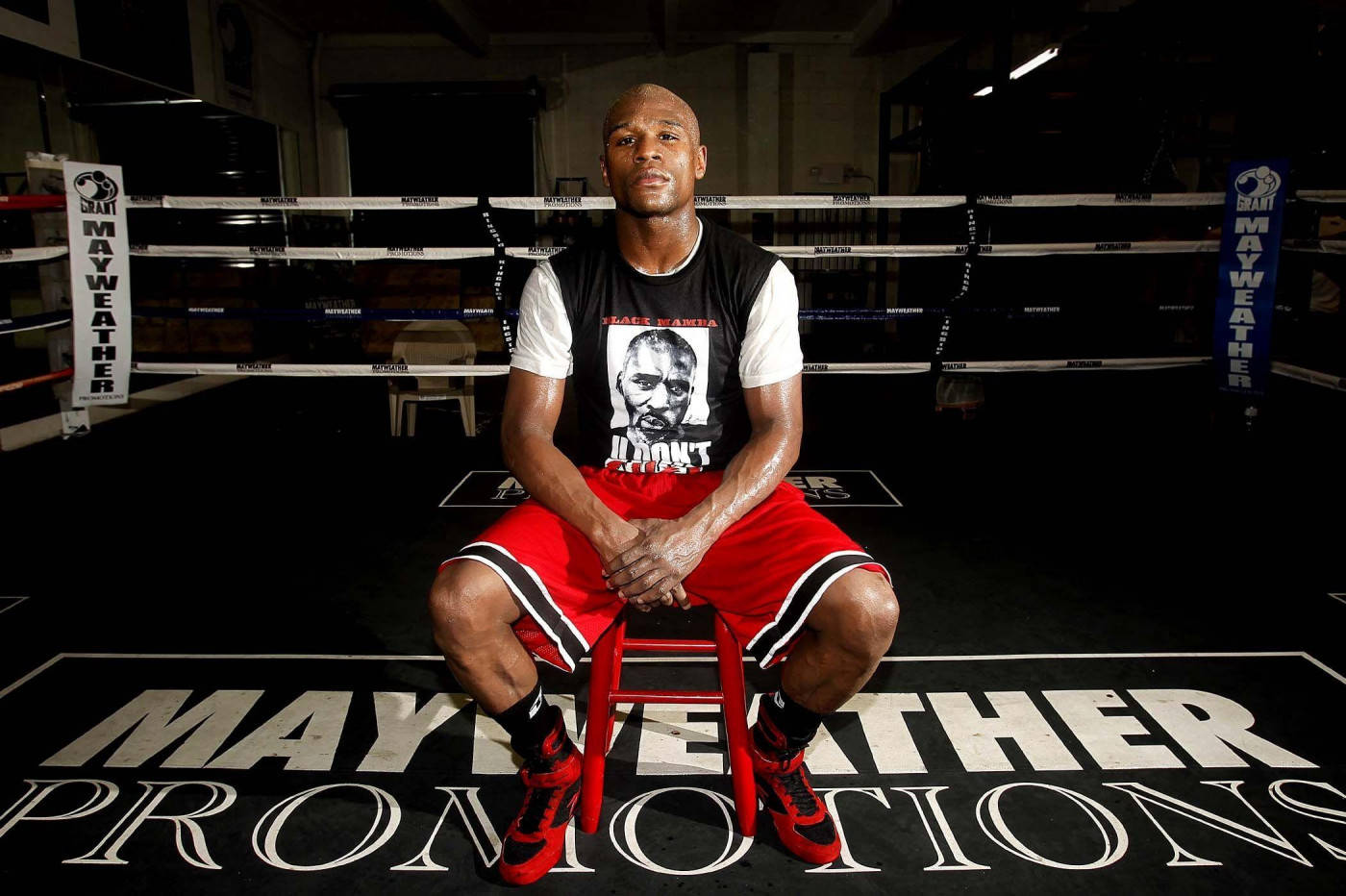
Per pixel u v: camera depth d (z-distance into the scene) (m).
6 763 1.71
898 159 10.22
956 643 2.23
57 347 4.19
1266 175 3.52
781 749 1.47
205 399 5.83
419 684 2.04
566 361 1.58
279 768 1.70
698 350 1.56
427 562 2.83
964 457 4.18
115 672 2.08
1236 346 3.76
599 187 10.30
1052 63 7.55
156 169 7.62
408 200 3.73
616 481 1.60
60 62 6.21
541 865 1.39
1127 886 1.37
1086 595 2.53
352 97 9.46
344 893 1.37
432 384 4.71
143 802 1.59
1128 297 5.83
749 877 1.41
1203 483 3.67
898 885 1.38
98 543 3.01
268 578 2.69
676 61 10.09
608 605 1.46
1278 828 1.51
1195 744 1.77
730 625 1.45
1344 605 2.45
